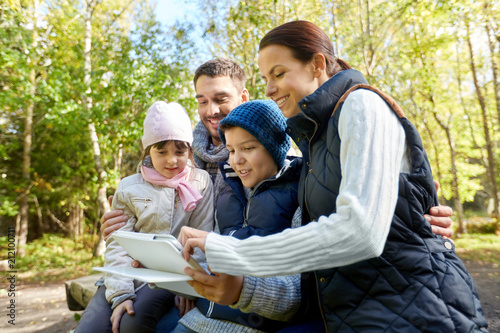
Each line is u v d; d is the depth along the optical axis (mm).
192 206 1683
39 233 16406
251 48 10023
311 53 1204
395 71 13023
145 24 12695
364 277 962
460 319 917
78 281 3254
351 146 902
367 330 934
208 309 1322
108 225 1680
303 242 849
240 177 1443
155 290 1619
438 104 14070
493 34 11438
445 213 1099
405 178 992
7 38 10164
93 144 10984
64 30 11359
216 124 2084
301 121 1125
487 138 14023
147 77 10172
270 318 1152
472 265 8453
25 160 12938
